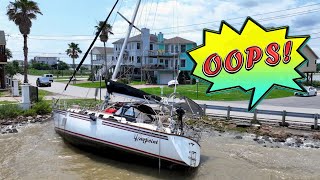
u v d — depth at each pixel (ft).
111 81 42.88
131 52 209.87
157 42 200.64
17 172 38.11
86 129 43.60
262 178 37.42
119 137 39.88
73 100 90.53
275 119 68.28
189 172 37.93
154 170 39.04
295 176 38.29
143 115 42.86
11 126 63.41
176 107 41.42
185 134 40.06
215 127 64.59
